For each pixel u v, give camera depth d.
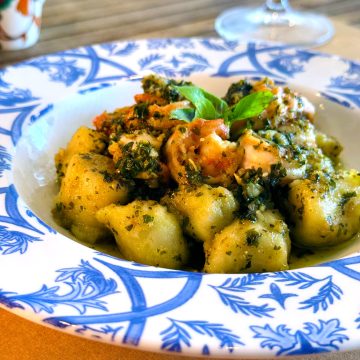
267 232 0.17
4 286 0.14
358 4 0.36
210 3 0.36
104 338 0.12
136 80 0.25
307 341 0.12
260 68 0.25
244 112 0.19
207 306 0.13
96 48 0.26
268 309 0.13
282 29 0.32
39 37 0.31
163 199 0.18
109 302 0.13
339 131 0.23
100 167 0.19
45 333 0.15
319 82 0.24
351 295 0.14
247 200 0.18
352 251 0.18
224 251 0.17
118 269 0.14
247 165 0.18
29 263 0.14
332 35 0.31
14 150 0.20
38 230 0.16
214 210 0.17
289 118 0.20
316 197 0.18
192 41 0.27
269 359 0.12
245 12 0.34
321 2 0.36
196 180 0.18
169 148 0.19
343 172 0.19
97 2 0.36
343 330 0.12
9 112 0.22
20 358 0.14
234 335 0.12
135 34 0.31
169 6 0.35
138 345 0.12
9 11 0.28
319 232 0.18
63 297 0.13
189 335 0.12
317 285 0.14
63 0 0.36
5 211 0.17
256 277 0.14
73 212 0.19
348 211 0.18
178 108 0.19
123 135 0.19
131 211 0.17
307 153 0.20
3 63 0.28
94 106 0.24
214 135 0.18
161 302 0.13
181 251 0.18
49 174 0.21
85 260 0.15
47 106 0.22
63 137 0.23
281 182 0.18
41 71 0.24
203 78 0.25
